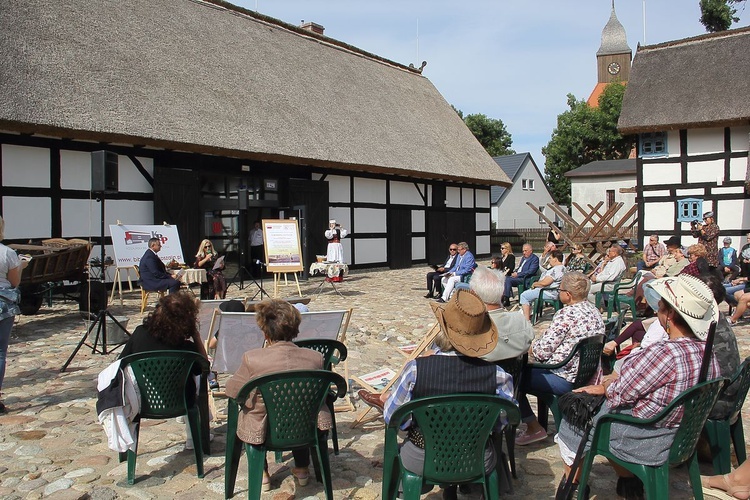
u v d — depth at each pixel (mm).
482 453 2768
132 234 11141
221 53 15719
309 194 15844
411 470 2795
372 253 18328
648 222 16609
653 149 16500
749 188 13852
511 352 3514
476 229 23156
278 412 3135
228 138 12969
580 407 3100
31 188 10719
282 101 15883
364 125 18062
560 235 12750
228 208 14234
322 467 3270
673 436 2768
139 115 11633
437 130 22000
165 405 3631
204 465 3838
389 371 4816
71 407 4980
